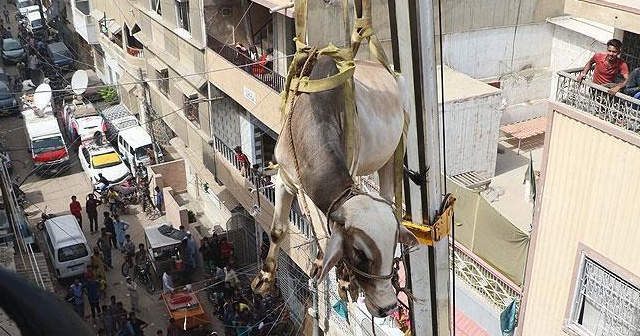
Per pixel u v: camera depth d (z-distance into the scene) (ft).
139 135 104.63
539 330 41.22
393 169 16.46
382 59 16.14
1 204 64.69
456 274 48.14
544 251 39.81
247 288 70.38
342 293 14.29
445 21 58.39
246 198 71.97
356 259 12.00
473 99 50.26
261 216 67.62
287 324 65.82
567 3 39.47
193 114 86.43
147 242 78.89
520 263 42.75
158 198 94.32
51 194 102.17
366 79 15.42
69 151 115.34
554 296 39.63
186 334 67.77
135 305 73.56
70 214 92.12
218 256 77.51
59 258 76.64
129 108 118.83
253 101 66.28
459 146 51.39
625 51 41.04
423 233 15.83
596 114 35.19
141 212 95.76
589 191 36.04
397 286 13.67
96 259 76.43
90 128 109.40
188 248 77.10
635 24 35.37
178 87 84.84
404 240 13.01
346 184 12.85
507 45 61.62
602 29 57.57
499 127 56.54
